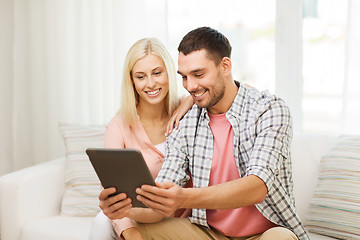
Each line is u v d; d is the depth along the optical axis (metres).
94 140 2.51
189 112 1.85
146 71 1.98
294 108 2.67
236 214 1.69
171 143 1.83
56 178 2.47
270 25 2.79
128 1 2.90
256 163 1.55
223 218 1.72
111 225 1.76
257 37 2.86
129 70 2.03
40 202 2.36
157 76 2.00
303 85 2.71
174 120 1.89
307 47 2.68
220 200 1.46
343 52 2.59
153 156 2.09
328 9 2.62
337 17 2.60
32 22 3.18
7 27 3.29
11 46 3.30
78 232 2.08
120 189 1.48
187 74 1.62
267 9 2.78
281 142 1.60
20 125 3.34
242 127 1.70
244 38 2.88
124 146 2.14
